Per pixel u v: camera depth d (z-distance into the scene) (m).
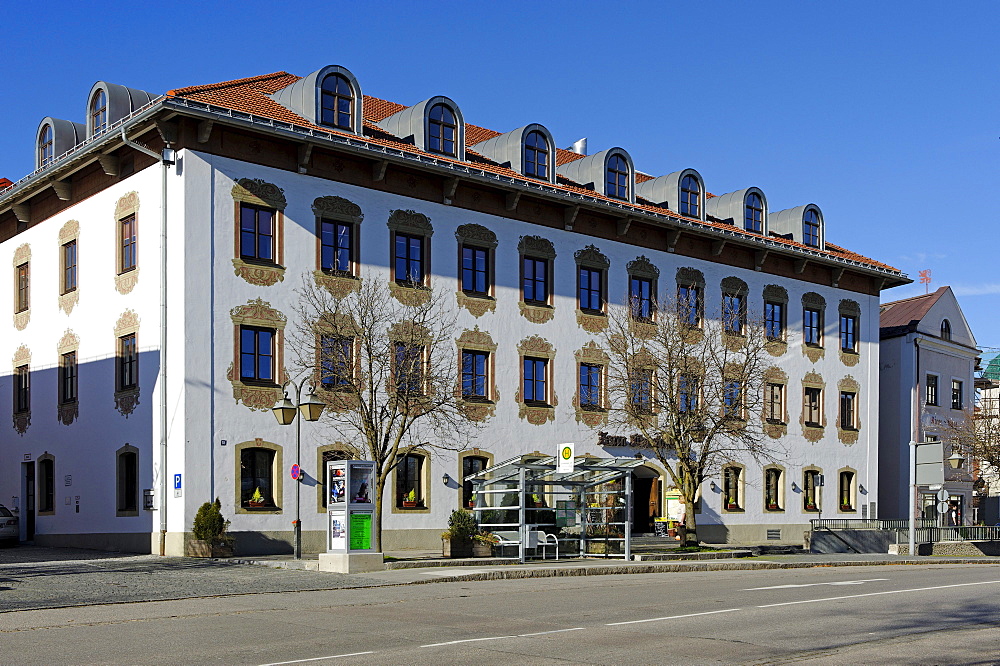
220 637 14.42
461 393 36.78
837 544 44.44
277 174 33.28
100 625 15.81
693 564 30.39
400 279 35.81
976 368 62.94
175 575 23.95
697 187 45.81
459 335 37.03
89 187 35.91
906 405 54.41
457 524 29.75
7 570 25.23
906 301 57.94
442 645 13.62
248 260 32.53
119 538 33.25
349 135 34.41
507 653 12.98
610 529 33.75
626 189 43.25
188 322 31.22
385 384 32.72
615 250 42.00
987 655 12.90
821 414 49.03
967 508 57.12
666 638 14.38
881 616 16.92
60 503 36.50
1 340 40.66
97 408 34.81
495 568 26.80
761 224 48.06
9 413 39.91
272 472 32.75
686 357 38.72
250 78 38.09
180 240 31.39
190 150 31.61
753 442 41.47
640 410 39.19
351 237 34.88
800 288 48.59
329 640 14.11
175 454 31.17
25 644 13.82
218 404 31.64
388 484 35.06
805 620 16.38
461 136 38.03
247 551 31.80
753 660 12.55
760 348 42.84
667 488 42.97
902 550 41.25
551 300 39.88
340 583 22.44
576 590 21.84
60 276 37.16
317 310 33.69
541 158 40.84
